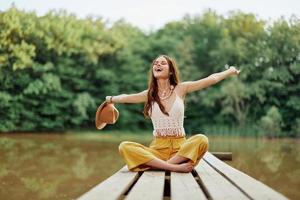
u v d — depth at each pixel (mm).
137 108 28859
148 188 2994
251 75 29297
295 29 29047
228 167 4355
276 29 29234
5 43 26391
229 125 28766
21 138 21656
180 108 4207
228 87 27609
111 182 3277
